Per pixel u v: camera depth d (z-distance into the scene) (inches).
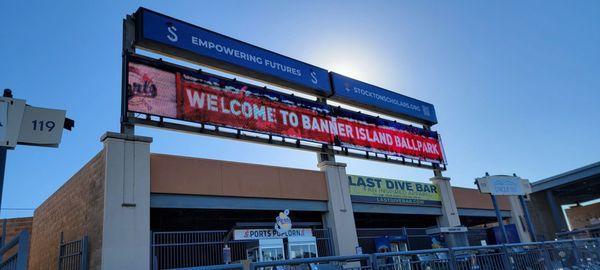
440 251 311.6
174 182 526.9
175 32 614.5
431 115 996.6
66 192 591.5
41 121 198.1
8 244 178.7
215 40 658.8
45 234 666.2
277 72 719.1
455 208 887.1
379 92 894.4
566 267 427.2
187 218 711.7
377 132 837.8
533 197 1301.7
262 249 555.8
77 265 482.9
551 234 1243.2
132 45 578.6
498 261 358.9
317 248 645.3
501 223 836.6
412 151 888.9
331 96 796.6
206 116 599.2
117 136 491.5
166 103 565.0
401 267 280.4
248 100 655.1
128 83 540.1
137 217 474.3
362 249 701.9
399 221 1051.3
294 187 649.6
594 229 960.9
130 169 488.1
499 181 869.2
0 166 182.4
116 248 448.8
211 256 565.3
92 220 482.3
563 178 1245.1
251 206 594.9
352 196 717.9
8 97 192.2
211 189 556.4
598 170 1174.3
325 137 738.2
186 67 603.8
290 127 693.3
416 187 837.8
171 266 508.4
